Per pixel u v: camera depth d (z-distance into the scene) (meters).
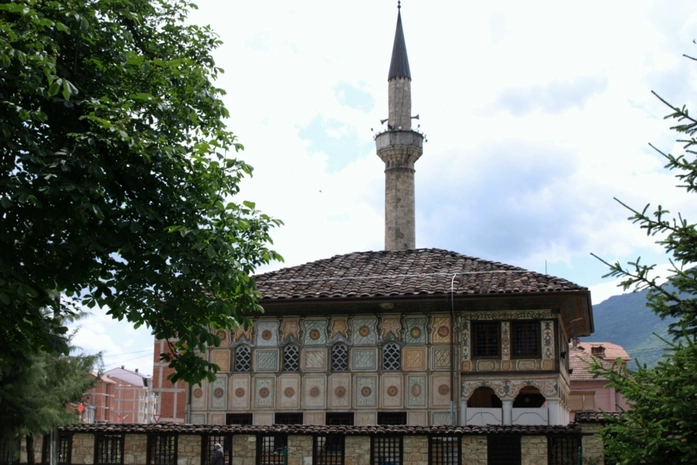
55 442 27.02
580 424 24.16
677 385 15.12
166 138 18.92
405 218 70.81
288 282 32.88
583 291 29.00
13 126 16.70
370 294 30.38
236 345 31.67
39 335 18.86
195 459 26.22
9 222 16.66
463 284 30.73
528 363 29.44
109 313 17.94
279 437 26.09
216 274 18.08
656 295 15.64
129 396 128.12
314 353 31.12
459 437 24.86
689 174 15.34
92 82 18.81
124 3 19.11
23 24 16.70
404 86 73.12
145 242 17.91
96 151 17.67
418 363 30.30
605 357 68.31
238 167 19.95
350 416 30.44
